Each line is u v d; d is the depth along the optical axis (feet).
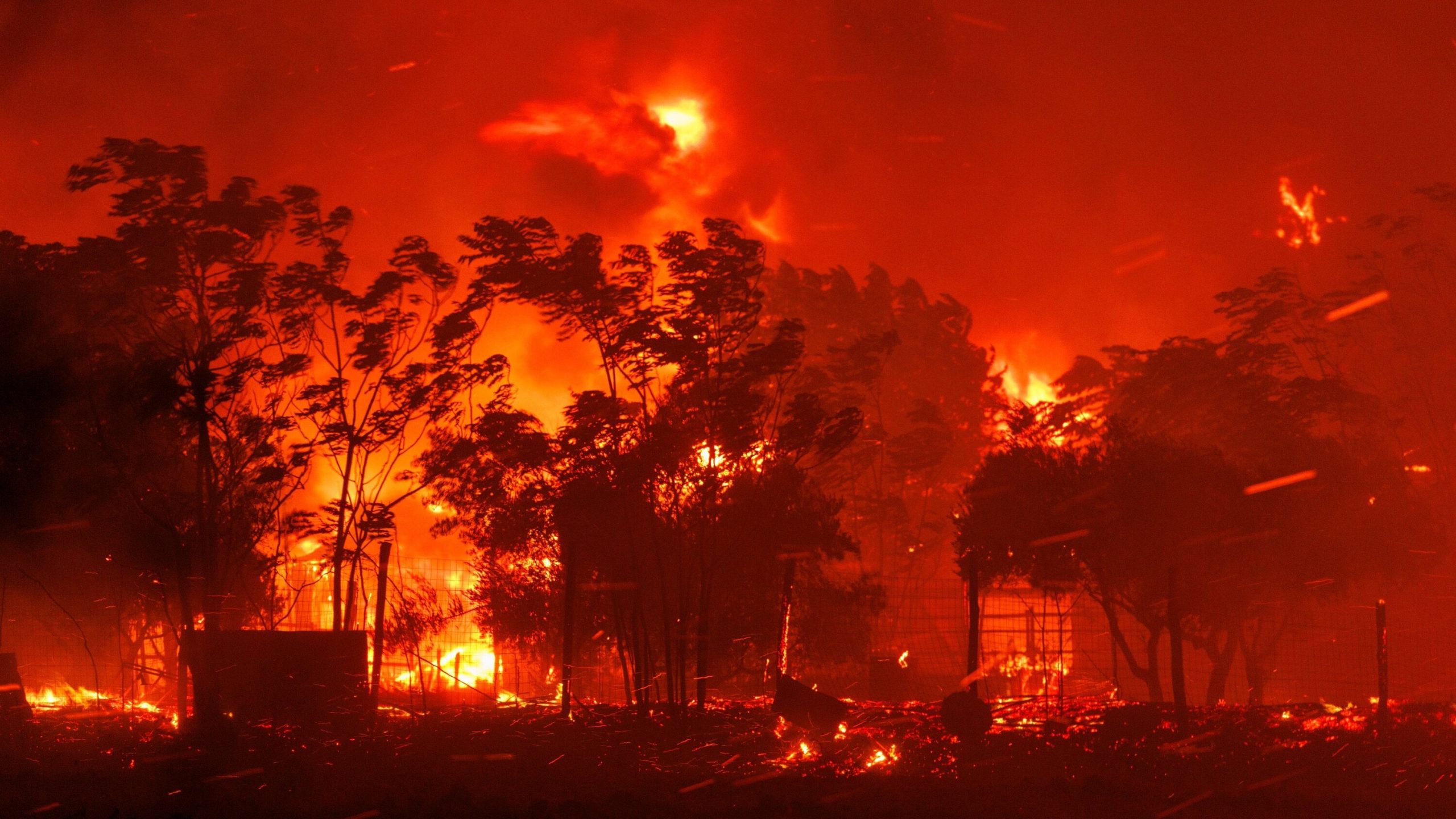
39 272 50.08
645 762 35.45
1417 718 39.83
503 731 39.83
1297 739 36.94
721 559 52.85
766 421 53.06
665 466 48.70
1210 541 53.93
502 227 49.85
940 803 27.48
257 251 55.01
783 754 36.94
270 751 34.73
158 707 52.80
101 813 25.46
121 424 51.72
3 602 51.70
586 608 54.85
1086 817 25.90
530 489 52.54
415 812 25.61
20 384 47.96
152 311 53.62
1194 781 31.09
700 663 46.32
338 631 42.83
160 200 52.16
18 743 37.17
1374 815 26.55
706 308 48.91
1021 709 44.96
